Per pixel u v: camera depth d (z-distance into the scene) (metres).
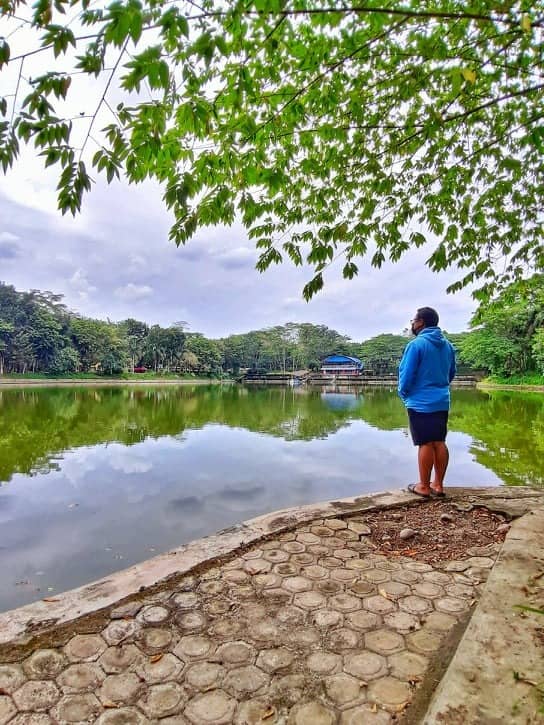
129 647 1.57
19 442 9.36
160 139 1.71
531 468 6.62
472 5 1.87
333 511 3.01
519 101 2.99
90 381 46.12
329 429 11.82
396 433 11.02
